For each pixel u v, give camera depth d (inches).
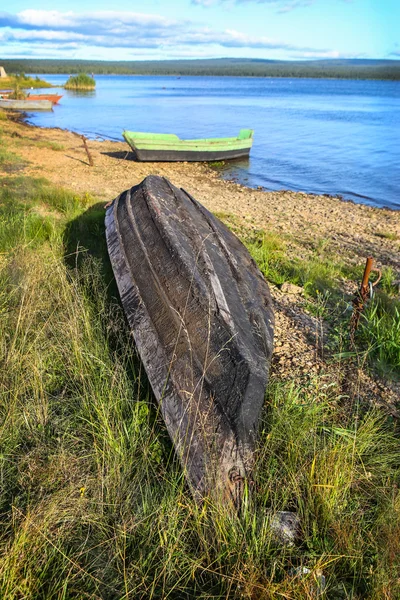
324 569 106.7
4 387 154.3
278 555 107.4
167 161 756.6
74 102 2172.7
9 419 141.0
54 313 197.2
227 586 100.3
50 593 97.8
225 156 805.9
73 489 119.4
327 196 599.5
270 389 159.6
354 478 129.3
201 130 1211.2
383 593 99.2
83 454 134.3
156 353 155.2
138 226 227.9
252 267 240.7
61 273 211.8
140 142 706.2
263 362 148.9
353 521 116.6
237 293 186.9
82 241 302.5
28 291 202.2
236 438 121.0
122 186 518.6
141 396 156.6
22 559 100.6
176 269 179.6
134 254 209.6
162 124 1339.8
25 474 124.7
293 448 132.1
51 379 165.6
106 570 103.4
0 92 1796.3
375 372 185.9
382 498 123.3
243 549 106.4
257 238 368.8
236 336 145.9
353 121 1437.0
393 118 1525.6
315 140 1066.7
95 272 227.3
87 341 178.5
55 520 110.0
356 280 296.7
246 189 612.4
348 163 823.1
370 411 161.5
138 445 135.9
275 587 97.3
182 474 119.2
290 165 799.7
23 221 305.4
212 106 2047.2
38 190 424.2
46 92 2554.1
